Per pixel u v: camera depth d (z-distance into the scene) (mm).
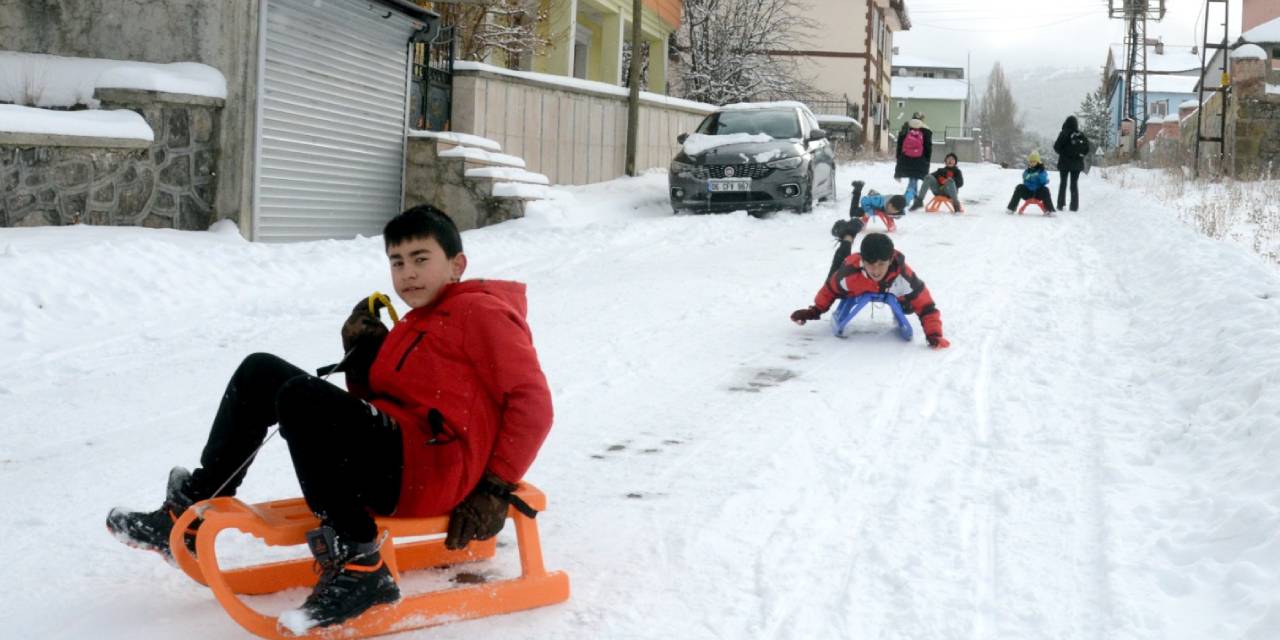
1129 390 6066
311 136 13422
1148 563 3637
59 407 6047
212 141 11977
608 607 3416
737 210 17891
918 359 7180
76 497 4504
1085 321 8250
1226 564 3510
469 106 17453
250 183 12250
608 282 10547
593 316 8742
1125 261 11641
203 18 11906
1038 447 5086
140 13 12000
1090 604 3391
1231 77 25234
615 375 6762
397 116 15477
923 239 14234
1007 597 3453
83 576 3621
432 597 3209
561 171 19859
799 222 16531
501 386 3082
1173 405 5598
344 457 2924
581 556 3855
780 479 4711
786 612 3375
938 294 9688
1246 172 22891
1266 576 3328
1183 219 14547
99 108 11398
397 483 3037
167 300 8820
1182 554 3668
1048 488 4480
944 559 3773
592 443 5312
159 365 7051
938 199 18422
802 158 17438
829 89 45281
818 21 44906
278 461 4973
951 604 3400
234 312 8664
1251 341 6047
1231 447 4598
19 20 12211
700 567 3742
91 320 8102
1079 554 3797
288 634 2979
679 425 5633
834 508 4340
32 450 5242
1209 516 3938
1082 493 4422
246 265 10117
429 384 3078
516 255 12508
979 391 6258
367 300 3348
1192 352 6488
